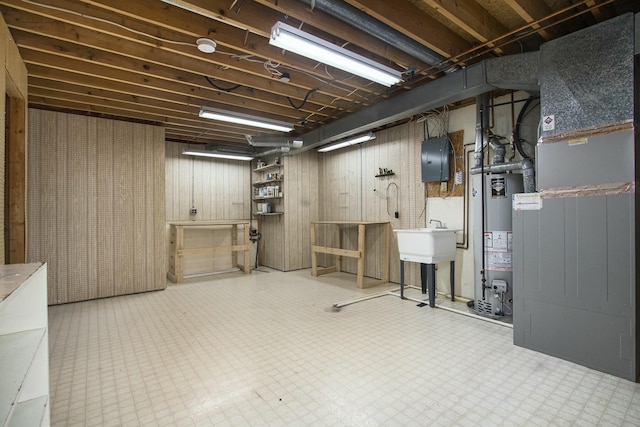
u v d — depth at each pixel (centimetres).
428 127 472
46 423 160
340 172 641
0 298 106
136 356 272
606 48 237
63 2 240
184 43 288
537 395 210
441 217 456
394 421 185
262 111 466
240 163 723
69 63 325
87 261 455
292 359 264
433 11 273
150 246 505
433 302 399
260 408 199
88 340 307
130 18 265
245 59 329
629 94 227
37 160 423
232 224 618
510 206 352
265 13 265
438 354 270
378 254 560
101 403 205
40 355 162
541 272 269
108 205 473
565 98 257
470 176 420
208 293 486
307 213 686
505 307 356
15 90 294
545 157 267
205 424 185
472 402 203
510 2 229
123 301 447
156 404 204
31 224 418
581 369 243
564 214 256
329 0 228
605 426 180
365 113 452
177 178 643
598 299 240
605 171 237
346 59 281
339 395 212
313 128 577
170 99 412
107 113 464
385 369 246
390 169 534
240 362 260
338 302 425
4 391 114
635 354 225
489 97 387
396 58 319
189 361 262
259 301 437
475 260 377
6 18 251
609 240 235
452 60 310
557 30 280
